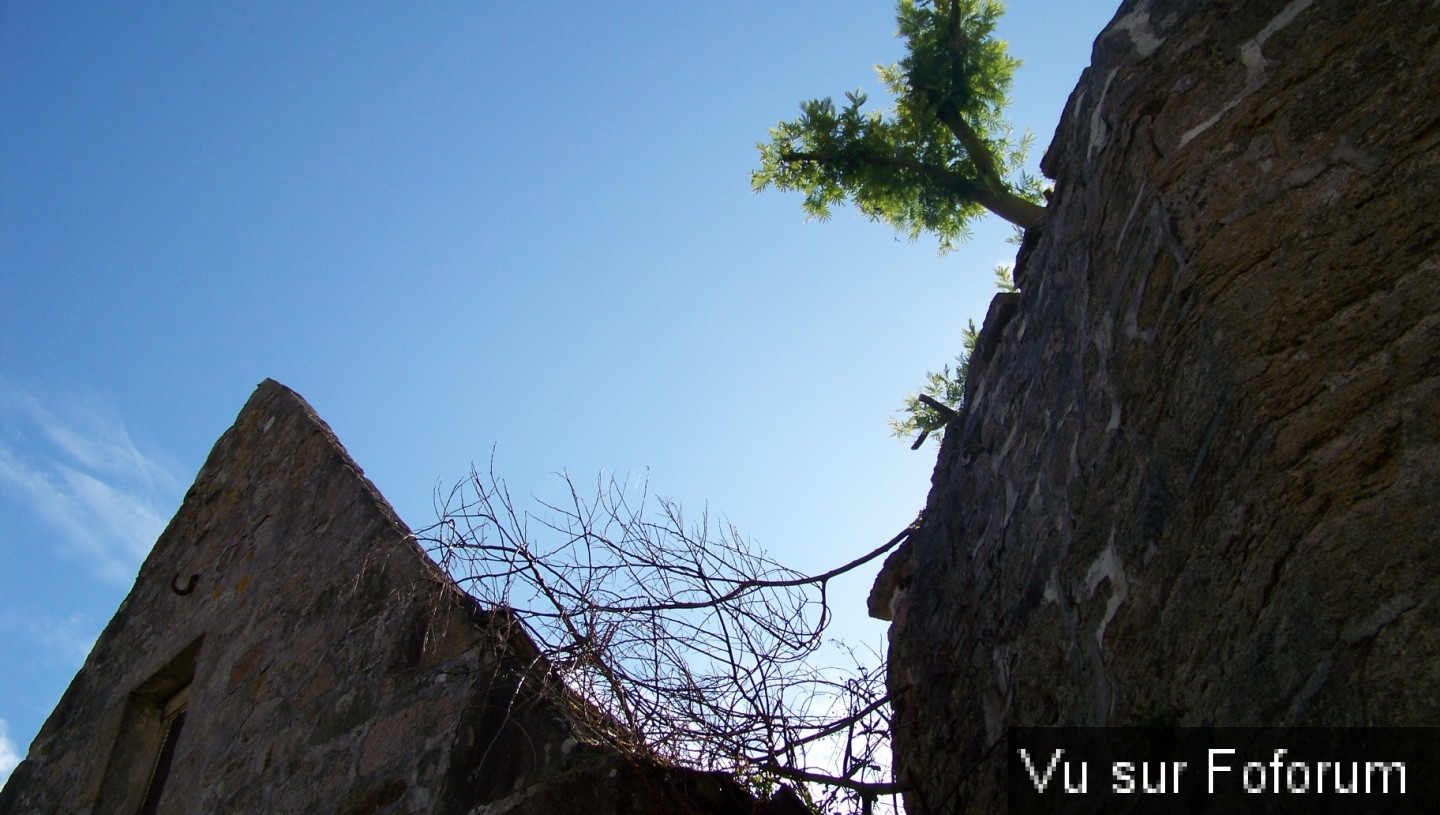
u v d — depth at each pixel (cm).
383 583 500
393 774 424
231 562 634
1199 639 279
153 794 587
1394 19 299
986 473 450
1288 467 263
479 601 438
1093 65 400
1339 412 260
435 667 444
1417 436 245
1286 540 256
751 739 386
